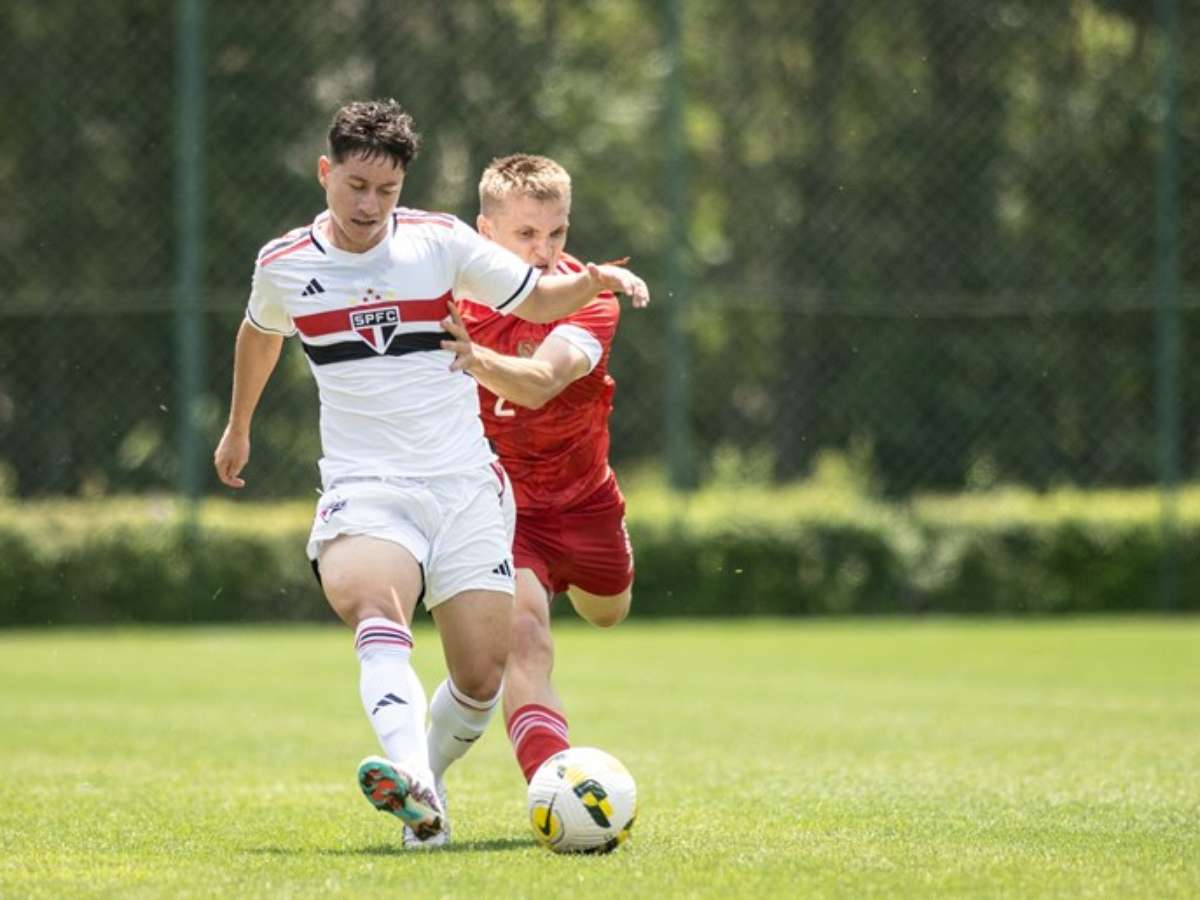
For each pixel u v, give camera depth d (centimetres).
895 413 5891
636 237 6291
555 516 1927
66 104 5494
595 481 1941
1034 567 5125
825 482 5938
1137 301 5162
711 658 4078
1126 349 5728
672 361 4997
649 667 3881
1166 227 5125
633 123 6247
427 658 4125
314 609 4900
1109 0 5719
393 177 1594
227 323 5412
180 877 1459
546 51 5953
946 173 5809
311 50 5450
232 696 3350
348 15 5538
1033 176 5747
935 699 3259
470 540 1662
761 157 6125
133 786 2139
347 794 2064
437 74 5697
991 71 5762
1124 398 5756
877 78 5891
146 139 5456
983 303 5381
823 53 5994
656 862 1526
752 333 6169
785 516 5078
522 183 1839
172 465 5431
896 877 1445
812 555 5053
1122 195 5694
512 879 1436
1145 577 5119
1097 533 5125
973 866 1504
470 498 1666
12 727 2855
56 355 5466
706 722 2909
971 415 5812
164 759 2447
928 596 5122
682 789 2097
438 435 1659
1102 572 5122
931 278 5825
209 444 5419
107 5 5478
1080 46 5738
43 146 5509
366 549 1620
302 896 1360
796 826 1767
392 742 1538
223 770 2320
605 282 1666
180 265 4803
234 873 1480
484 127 5806
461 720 1745
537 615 1825
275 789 2112
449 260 1662
